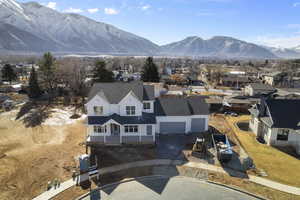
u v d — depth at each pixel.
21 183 22.62
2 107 52.88
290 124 30.84
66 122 42.47
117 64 169.50
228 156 26.19
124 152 29.31
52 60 65.69
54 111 49.81
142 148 30.48
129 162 26.66
